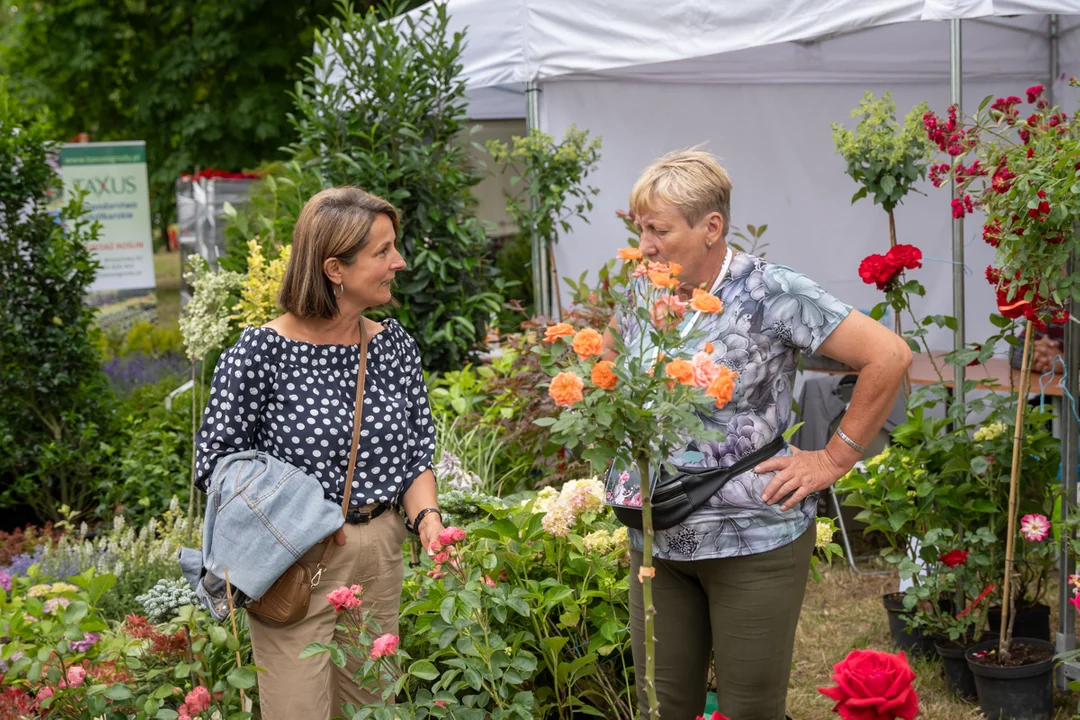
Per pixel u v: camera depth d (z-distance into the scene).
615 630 2.77
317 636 2.26
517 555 2.87
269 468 2.21
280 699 2.26
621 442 1.77
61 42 15.18
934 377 5.28
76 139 16.31
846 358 2.07
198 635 2.55
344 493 2.28
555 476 4.02
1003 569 3.51
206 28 13.97
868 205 6.61
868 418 2.06
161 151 14.84
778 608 2.11
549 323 4.46
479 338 5.69
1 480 6.07
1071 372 3.27
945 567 3.46
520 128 8.71
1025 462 3.42
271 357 2.25
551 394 1.68
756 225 6.52
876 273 3.43
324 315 2.26
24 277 5.89
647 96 6.11
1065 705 3.29
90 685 2.64
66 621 2.58
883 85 6.47
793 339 2.07
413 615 2.96
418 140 5.35
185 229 11.82
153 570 4.09
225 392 2.22
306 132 5.57
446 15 5.44
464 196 5.73
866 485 3.56
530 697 2.39
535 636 2.96
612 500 2.20
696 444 2.08
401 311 5.40
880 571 4.75
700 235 2.06
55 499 6.02
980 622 3.44
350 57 5.41
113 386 8.01
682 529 2.11
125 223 10.62
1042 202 2.86
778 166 6.48
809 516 2.16
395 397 2.39
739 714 2.16
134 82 15.28
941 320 3.49
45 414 6.03
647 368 1.93
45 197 6.06
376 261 2.24
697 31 4.72
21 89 15.12
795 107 6.45
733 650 2.13
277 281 4.58
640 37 4.92
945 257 6.61
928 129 3.44
